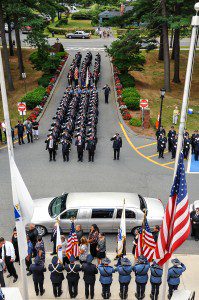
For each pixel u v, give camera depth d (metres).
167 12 33.97
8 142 10.08
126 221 15.70
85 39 59.16
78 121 26.44
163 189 19.84
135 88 36.19
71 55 47.25
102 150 24.67
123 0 76.31
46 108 32.22
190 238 16.09
